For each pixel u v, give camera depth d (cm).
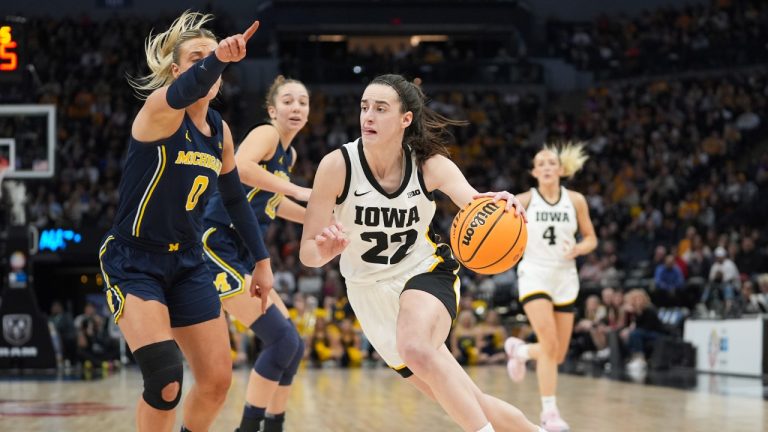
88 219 2011
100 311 1844
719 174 2092
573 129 2438
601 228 1970
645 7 2819
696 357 1331
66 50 2531
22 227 1359
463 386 359
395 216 387
